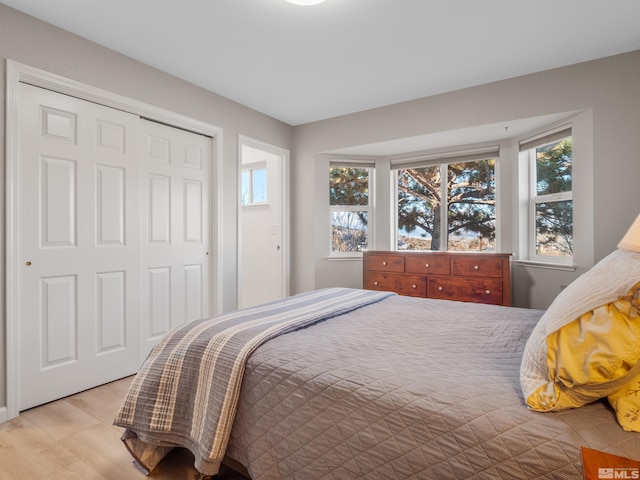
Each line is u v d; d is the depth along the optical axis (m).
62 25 2.15
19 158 2.00
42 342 2.12
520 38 2.30
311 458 1.06
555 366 0.86
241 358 1.26
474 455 0.82
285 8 2.00
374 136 3.60
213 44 2.38
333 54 2.52
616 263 0.93
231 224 3.37
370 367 1.12
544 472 0.75
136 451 1.46
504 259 3.03
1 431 1.82
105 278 2.44
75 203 2.28
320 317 1.67
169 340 1.50
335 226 4.15
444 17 2.08
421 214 3.99
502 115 2.93
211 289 3.22
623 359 0.76
